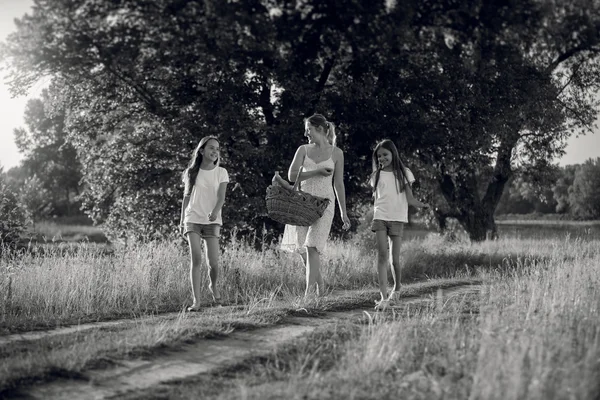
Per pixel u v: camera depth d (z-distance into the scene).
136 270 8.64
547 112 23.27
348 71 18.03
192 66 16.02
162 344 4.90
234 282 9.50
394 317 5.85
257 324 5.85
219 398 3.57
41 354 4.48
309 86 16.81
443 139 16.95
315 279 7.38
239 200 15.57
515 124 19.66
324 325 5.80
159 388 3.85
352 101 16.73
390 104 16.94
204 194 7.59
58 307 7.48
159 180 16.80
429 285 10.05
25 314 7.13
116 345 4.77
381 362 4.23
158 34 16.03
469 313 6.52
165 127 16.55
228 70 15.80
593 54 25.39
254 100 16.78
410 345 4.72
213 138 7.60
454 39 18.84
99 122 18.23
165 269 9.16
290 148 16.11
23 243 11.30
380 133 16.80
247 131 16.27
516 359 3.80
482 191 35.06
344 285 10.95
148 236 17.34
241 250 11.20
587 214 74.06
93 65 16.00
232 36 15.50
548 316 5.43
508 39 19.17
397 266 7.48
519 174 29.03
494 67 18.23
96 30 16.11
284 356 4.61
